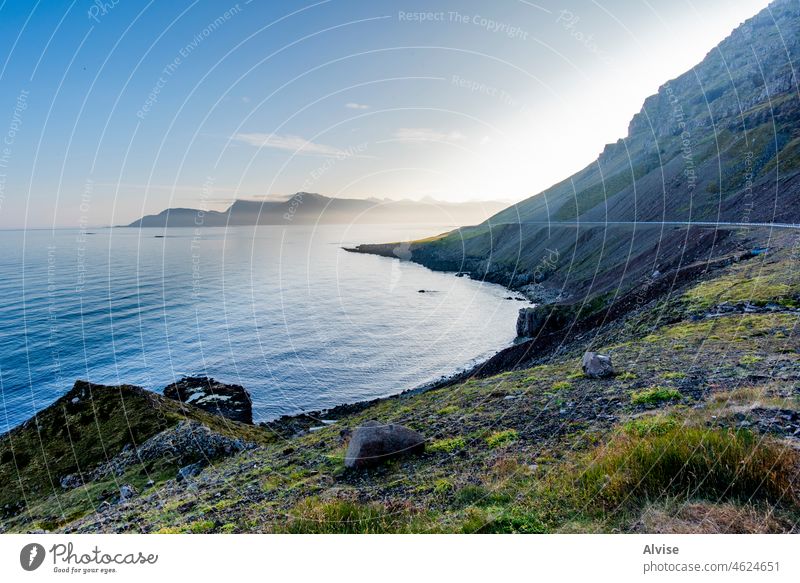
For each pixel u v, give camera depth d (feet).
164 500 44.78
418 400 73.82
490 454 32.40
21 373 152.25
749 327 56.49
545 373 61.31
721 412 28.89
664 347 55.77
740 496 20.29
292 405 118.73
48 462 77.77
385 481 31.71
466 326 203.72
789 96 323.98
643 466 23.15
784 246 108.37
